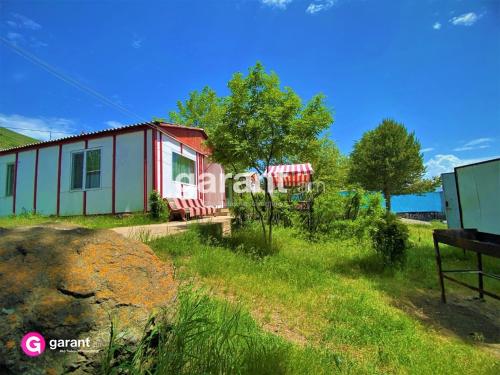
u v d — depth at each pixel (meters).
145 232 7.46
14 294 1.84
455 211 10.70
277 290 4.89
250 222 11.05
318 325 4.02
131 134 12.22
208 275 5.08
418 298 5.58
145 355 2.03
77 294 1.93
